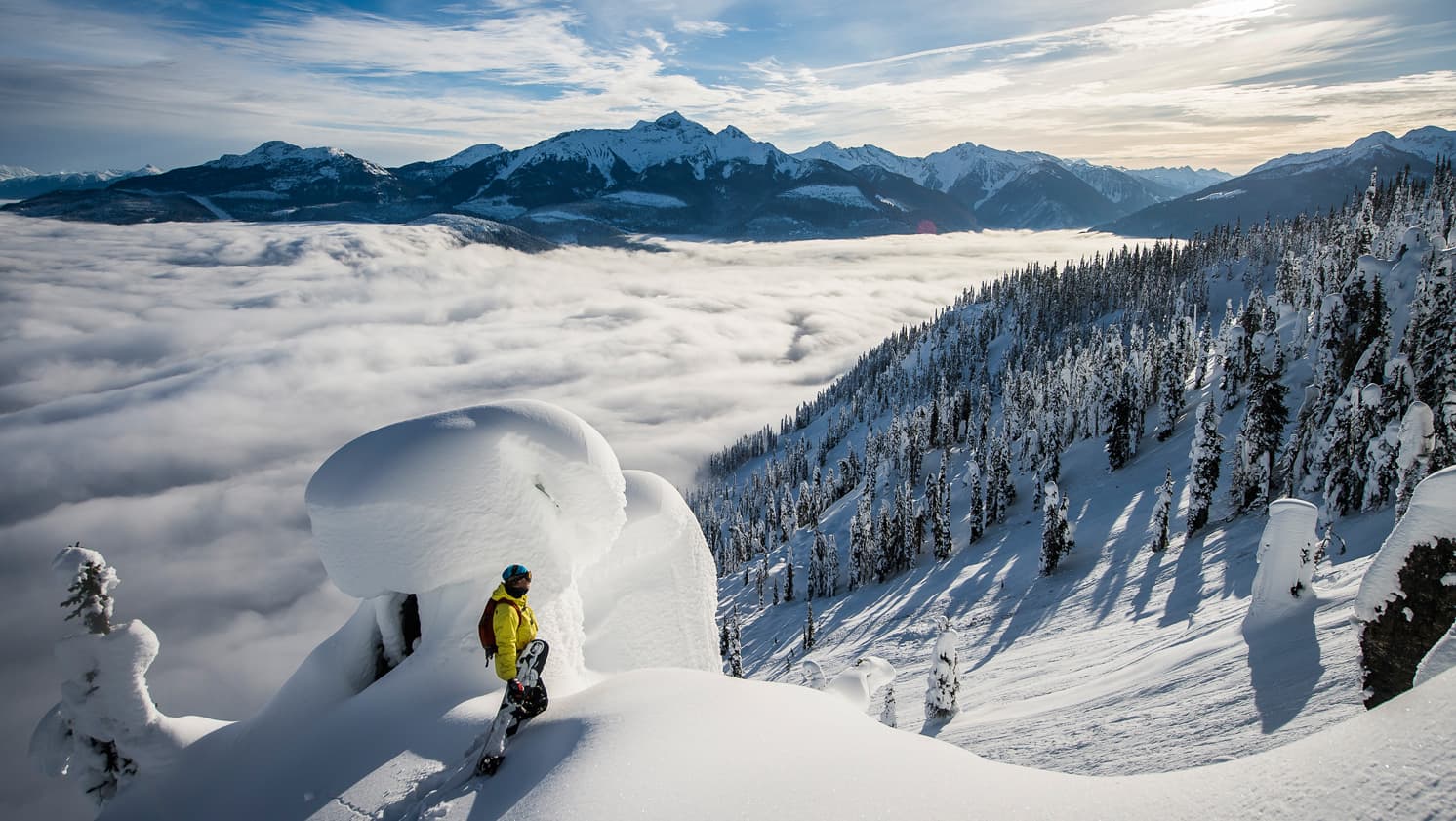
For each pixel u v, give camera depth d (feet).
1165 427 283.18
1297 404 178.09
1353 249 208.03
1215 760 29.96
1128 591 153.58
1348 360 140.26
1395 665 21.86
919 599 233.76
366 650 23.02
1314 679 33.55
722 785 12.75
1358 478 111.75
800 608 322.34
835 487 510.58
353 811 16.48
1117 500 246.47
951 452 437.17
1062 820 10.39
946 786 12.05
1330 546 98.63
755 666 264.52
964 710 86.43
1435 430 85.61
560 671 22.00
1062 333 617.62
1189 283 572.10
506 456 21.29
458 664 20.52
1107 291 651.66
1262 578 47.85
